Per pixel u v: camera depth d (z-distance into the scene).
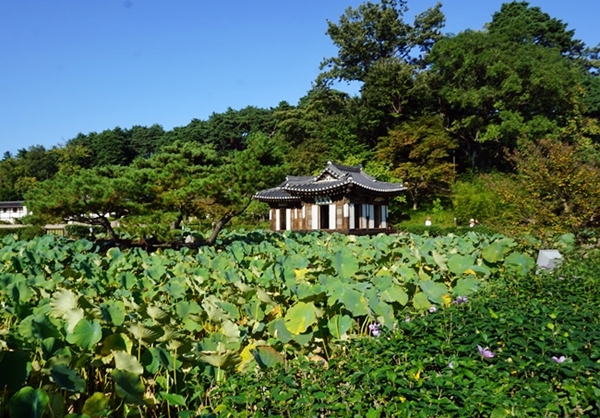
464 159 47.47
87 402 3.26
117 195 16.02
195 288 6.88
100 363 3.91
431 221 38.81
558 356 4.09
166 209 17.42
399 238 14.89
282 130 55.19
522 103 42.38
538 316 5.23
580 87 44.91
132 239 17.86
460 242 12.09
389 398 3.52
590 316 5.36
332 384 3.68
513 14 54.50
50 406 3.14
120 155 75.62
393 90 44.50
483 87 42.22
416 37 51.75
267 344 4.71
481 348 4.18
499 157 46.81
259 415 3.17
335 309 5.46
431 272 8.62
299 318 4.91
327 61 54.22
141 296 6.37
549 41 53.16
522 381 3.58
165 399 3.90
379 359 4.14
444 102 45.91
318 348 5.05
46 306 4.87
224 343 4.40
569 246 11.27
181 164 17.84
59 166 71.56
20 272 8.26
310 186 32.34
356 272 7.92
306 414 3.21
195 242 18.09
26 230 26.64
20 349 3.62
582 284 7.36
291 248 13.69
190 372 4.11
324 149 48.72
